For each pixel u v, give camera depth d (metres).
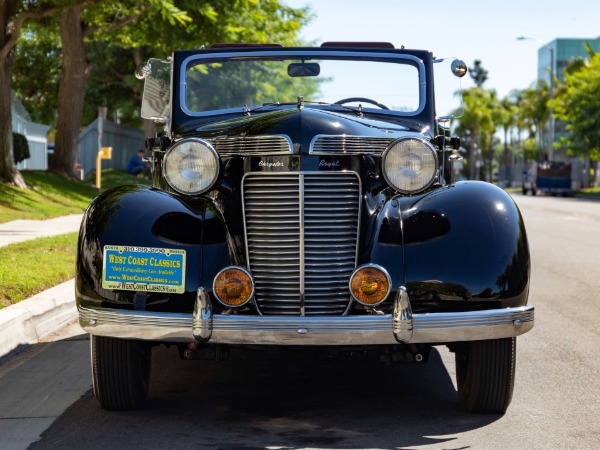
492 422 5.36
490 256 5.13
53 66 42.62
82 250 5.26
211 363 6.99
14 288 8.75
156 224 5.24
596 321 8.90
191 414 5.53
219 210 5.31
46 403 5.79
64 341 7.88
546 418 5.46
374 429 5.21
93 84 44.69
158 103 6.97
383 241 5.20
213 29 24.30
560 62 110.69
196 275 5.11
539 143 94.56
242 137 5.32
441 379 6.50
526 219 26.47
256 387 6.24
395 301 4.91
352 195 5.24
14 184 22.00
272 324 4.84
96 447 4.85
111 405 5.52
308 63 6.88
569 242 17.92
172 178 5.27
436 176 5.27
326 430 5.19
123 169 42.44
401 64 6.87
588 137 57.50
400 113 6.77
